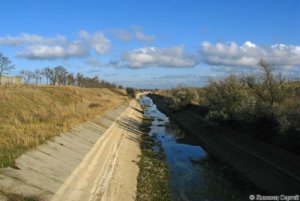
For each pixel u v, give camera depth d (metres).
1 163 15.55
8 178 14.55
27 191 14.33
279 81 31.72
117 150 28.50
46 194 14.88
